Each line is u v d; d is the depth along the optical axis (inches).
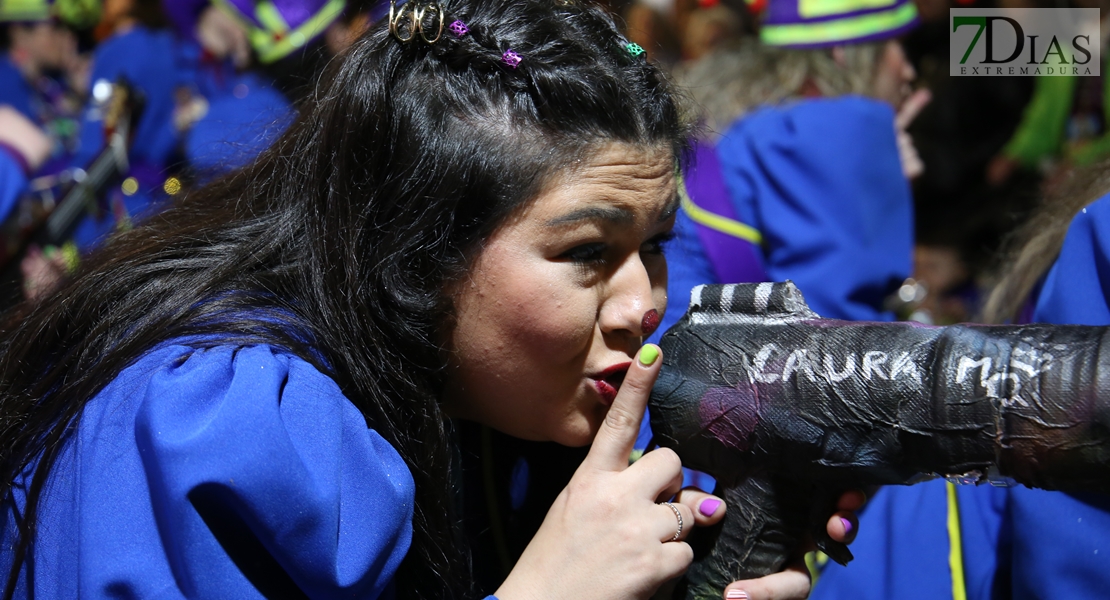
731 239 93.0
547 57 46.8
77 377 46.8
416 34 47.8
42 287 66.5
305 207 50.8
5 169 108.2
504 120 46.1
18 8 200.4
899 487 64.7
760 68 107.0
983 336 40.9
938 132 170.1
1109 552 49.3
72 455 43.8
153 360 44.5
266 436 40.6
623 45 50.1
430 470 48.7
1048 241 59.4
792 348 44.8
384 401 48.0
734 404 45.5
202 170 70.9
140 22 169.6
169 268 50.3
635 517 46.6
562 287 46.3
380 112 47.7
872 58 107.2
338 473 42.4
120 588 39.3
